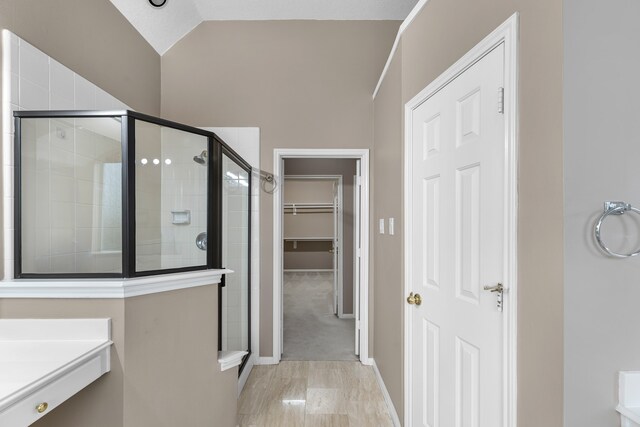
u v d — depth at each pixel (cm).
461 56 142
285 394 249
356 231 319
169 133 174
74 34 197
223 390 196
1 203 151
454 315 147
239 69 304
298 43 305
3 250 151
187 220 184
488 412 124
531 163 103
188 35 304
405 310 194
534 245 101
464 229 140
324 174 432
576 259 90
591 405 90
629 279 91
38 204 158
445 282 155
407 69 196
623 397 89
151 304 153
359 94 305
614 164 91
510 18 111
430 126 171
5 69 152
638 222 91
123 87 247
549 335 95
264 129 304
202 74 303
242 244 291
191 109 303
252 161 303
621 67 91
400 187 204
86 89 204
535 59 101
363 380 271
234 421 206
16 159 154
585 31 90
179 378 167
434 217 166
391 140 229
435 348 164
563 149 90
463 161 141
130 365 144
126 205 152
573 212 90
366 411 228
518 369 108
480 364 128
